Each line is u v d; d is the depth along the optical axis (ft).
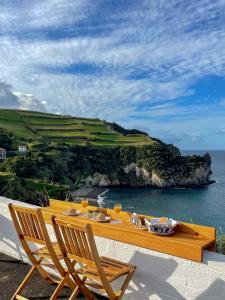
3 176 209.26
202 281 10.82
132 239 12.30
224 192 321.52
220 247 15.64
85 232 10.19
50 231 15.16
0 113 466.29
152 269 12.06
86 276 11.35
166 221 12.30
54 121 495.00
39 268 13.48
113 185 372.38
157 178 363.56
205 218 205.87
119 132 514.68
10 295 13.58
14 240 17.34
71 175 341.00
